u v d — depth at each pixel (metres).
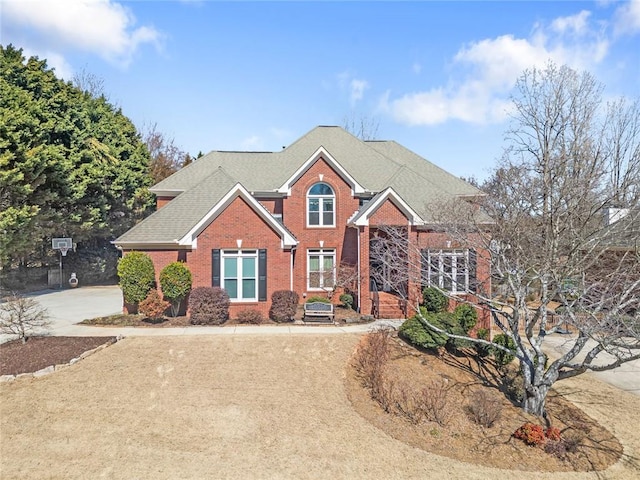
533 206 17.48
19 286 34.97
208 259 22.22
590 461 12.47
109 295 32.31
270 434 11.89
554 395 17.19
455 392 15.66
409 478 10.58
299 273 27.19
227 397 13.63
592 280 15.71
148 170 54.44
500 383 17.31
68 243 36.97
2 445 10.68
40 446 10.72
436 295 22.09
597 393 17.84
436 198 23.64
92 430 11.52
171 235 23.72
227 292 22.16
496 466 11.59
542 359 14.98
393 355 17.61
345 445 11.69
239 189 22.31
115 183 42.97
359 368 16.28
